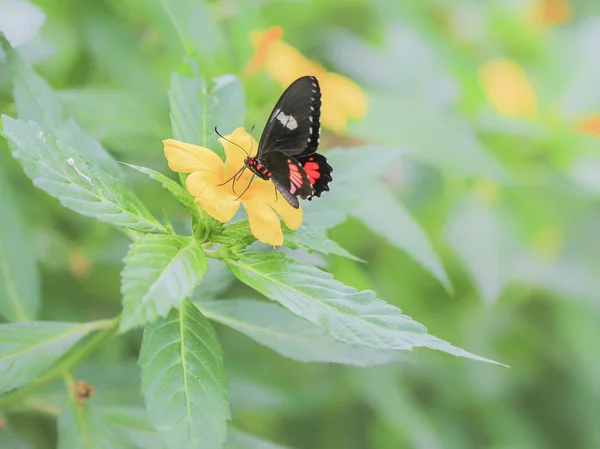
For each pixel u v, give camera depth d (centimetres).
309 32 99
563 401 104
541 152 96
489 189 94
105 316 87
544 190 99
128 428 71
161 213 81
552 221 100
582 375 99
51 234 84
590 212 106
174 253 61
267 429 97
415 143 82
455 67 99
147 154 80
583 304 99
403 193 97
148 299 58
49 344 66
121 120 77
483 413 100
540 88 101
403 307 97
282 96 64
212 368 62
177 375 62
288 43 97
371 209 76
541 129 92
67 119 68
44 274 84
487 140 97
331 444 97
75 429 68
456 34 112
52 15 80
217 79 69
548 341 102
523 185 96
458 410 100
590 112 98
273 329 70
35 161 60
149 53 87
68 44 83
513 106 94
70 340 67
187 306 64
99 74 84
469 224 91
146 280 59
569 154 94
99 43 79
